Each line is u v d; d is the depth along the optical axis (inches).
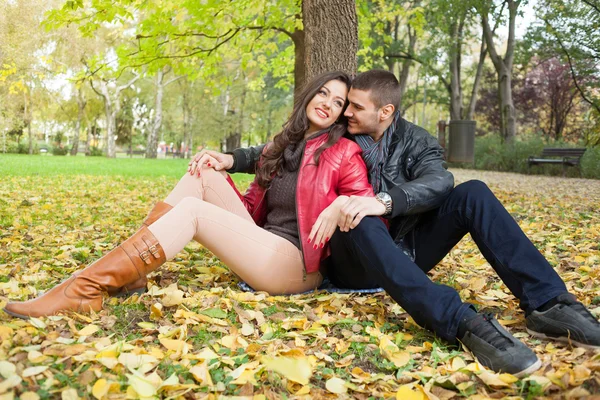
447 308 84.9
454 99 1016.2
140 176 538.9
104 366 71.2
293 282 111.3
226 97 1467.8
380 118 108.0
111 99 1391.5
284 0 358.6
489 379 70.8
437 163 106.8
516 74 1284.4
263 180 114.1
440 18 808.9
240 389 68.7
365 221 95.0
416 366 80.3
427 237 106.5
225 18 399.9
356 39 218.2
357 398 70.2
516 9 813.9
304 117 110.0
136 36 323.0
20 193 328.2
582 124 1267.2
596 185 518.0
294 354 79.5
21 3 852.0
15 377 62.9
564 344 84.4
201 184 116.3
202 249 165.6
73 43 990.4
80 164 733.9
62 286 93.1
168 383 67.6
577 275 132.3
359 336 89.3
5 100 1282.0
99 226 208.4
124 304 98.5
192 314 94.0
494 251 94.3
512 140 864.3
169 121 1907.0
